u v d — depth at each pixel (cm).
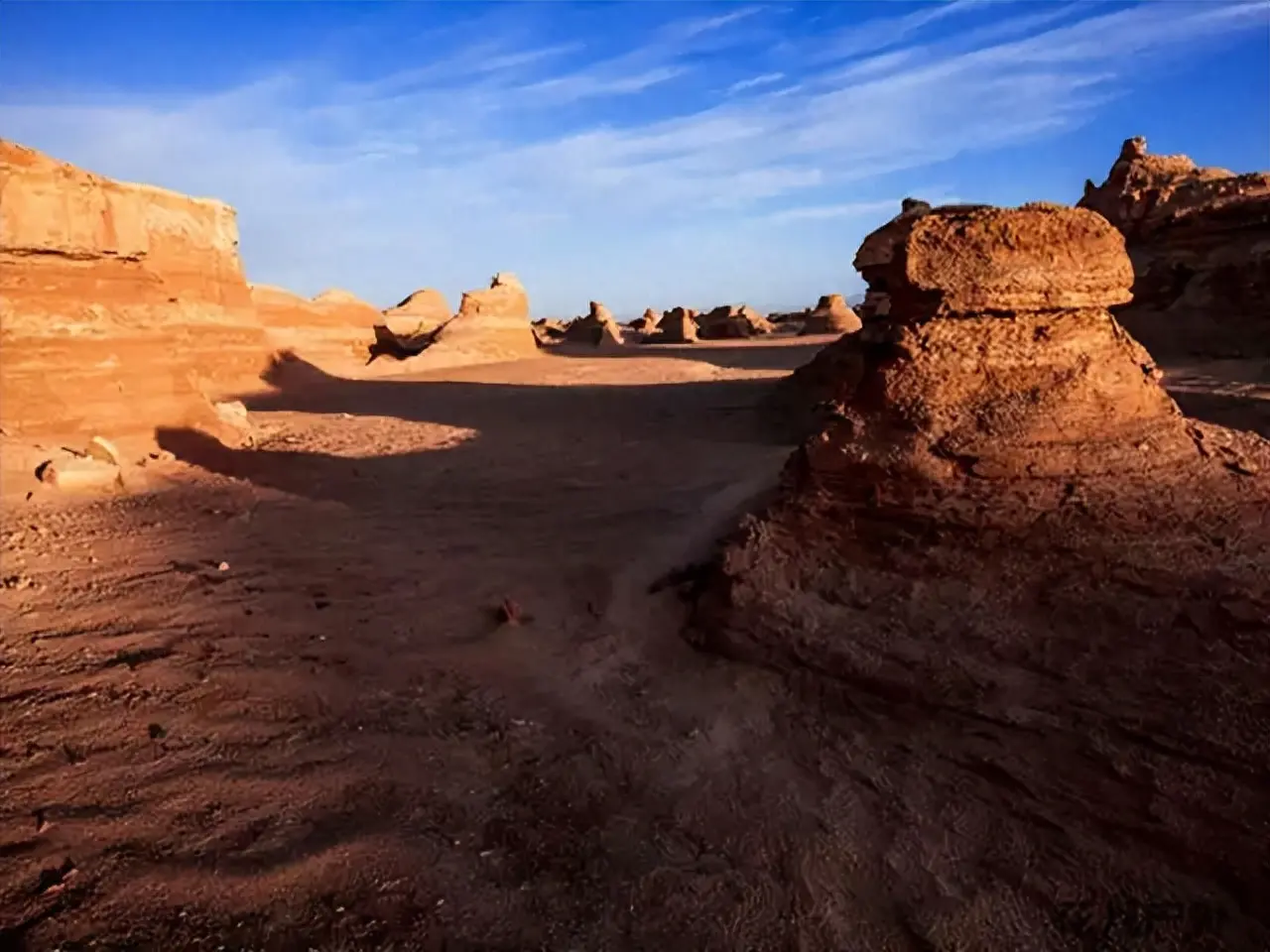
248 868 366
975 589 514
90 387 1203
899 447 576
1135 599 466
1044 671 456
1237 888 355
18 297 1123
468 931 349
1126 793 394
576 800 445
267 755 462
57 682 522
